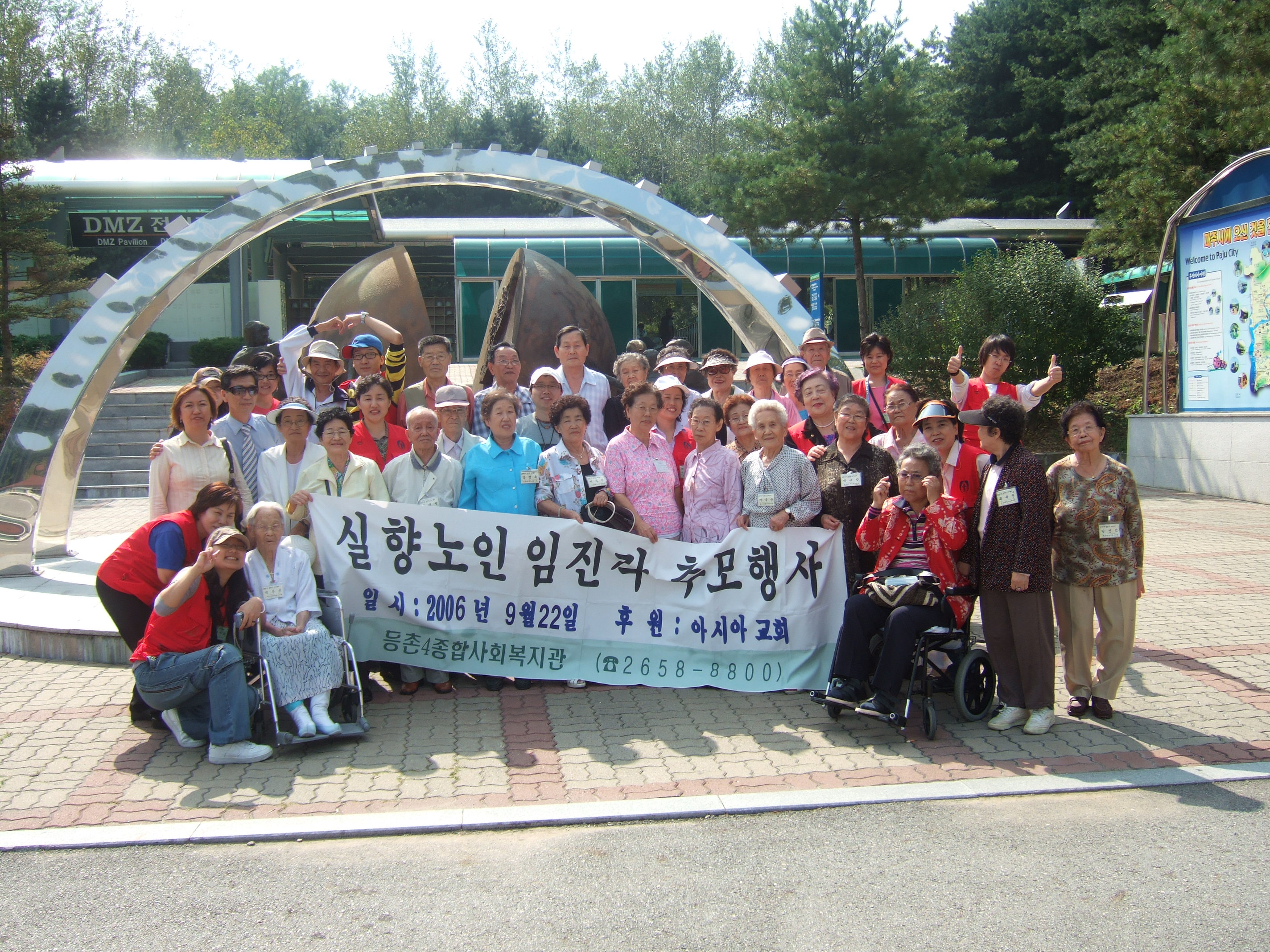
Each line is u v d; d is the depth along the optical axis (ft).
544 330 31.22
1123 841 12.44
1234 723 16.61
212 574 16.06
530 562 18.92
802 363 23.18
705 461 19.35
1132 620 16.63
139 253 77.77
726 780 14.52
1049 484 17.11
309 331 25.94
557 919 10.73
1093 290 52.16
